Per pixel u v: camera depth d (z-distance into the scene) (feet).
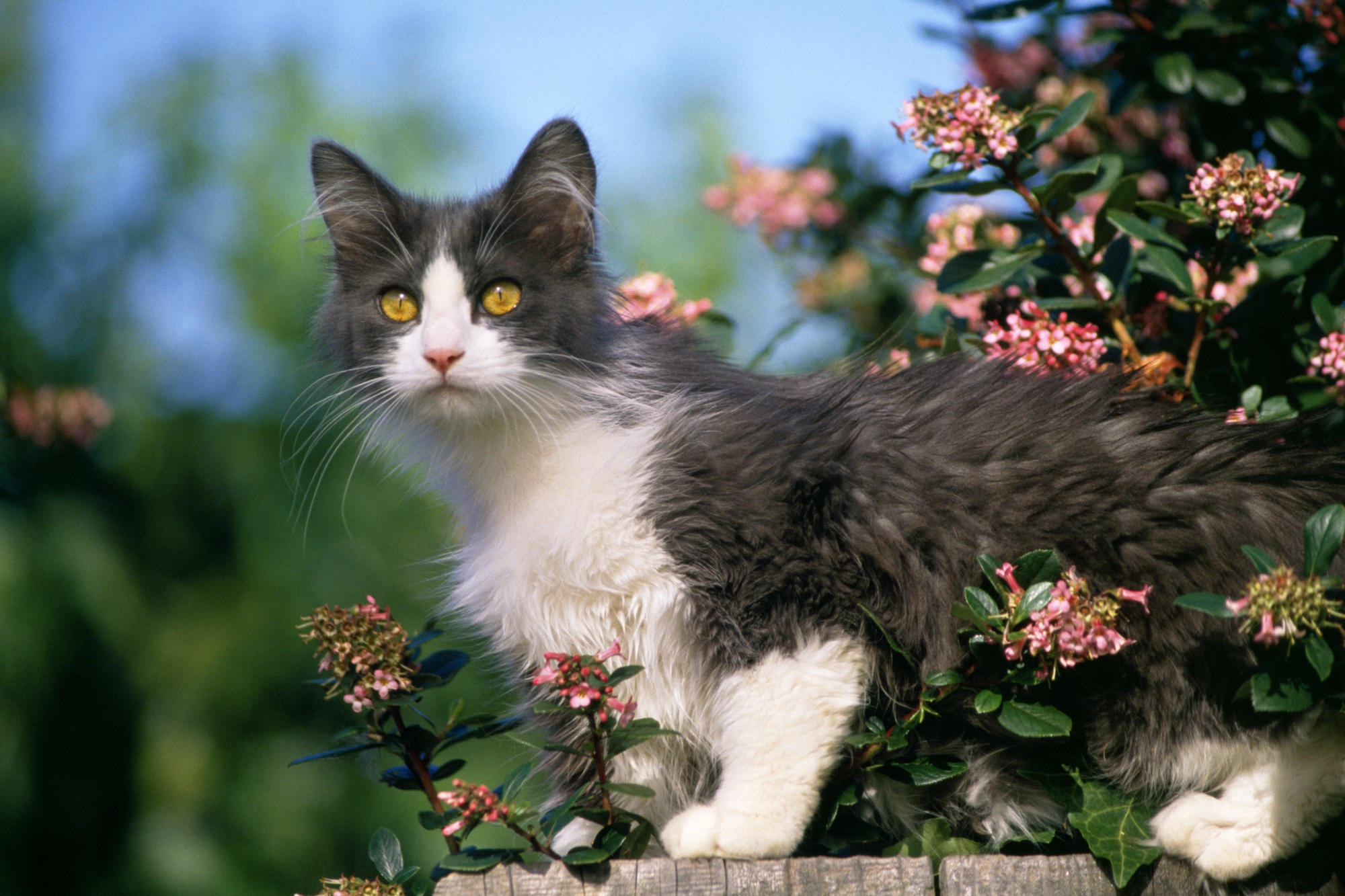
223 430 23.95
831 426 8.57
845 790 7.88
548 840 7.61
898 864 7.13
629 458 8.63
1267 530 7.72
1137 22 10.71
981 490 8.05
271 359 24.20
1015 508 7.95
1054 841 8.21
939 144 8.89
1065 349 9.02
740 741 7.90
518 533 8.84
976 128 8.79
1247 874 7.24
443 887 7.12
